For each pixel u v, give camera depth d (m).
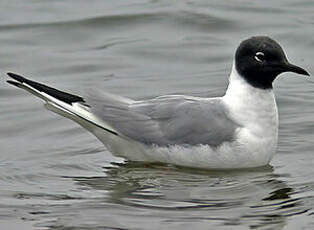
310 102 17.66
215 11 23.66
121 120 14.13
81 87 18.83
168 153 13.94
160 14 23.56
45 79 19.45
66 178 13.84
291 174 13.75
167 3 24.64
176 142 13.82
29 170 14.21
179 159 13.94
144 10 23.91
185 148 13.77
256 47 13.61
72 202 12.63
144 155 14.31
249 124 13.65
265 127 13.71
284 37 21.70
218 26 22.72
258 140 13.64
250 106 13.68
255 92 13.70
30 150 15.28
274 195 12.80
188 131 13.73
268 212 12.09
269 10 23.73
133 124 14.09
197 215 12.01
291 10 23.70
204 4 24.38
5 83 19.06
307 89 18.61
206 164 13.84
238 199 12.69
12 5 24.53
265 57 13.56
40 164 14.54
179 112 13.92
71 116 14.43
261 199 12.64
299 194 12.80
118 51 21.34
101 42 22.02
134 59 20.84
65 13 23.80
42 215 12.11
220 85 18.94
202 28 22.64
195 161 13.85
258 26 22.56
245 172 13.89
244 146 13.56
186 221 11.77
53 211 12.25
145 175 13.90
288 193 12.88
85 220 11.88
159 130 13.95
